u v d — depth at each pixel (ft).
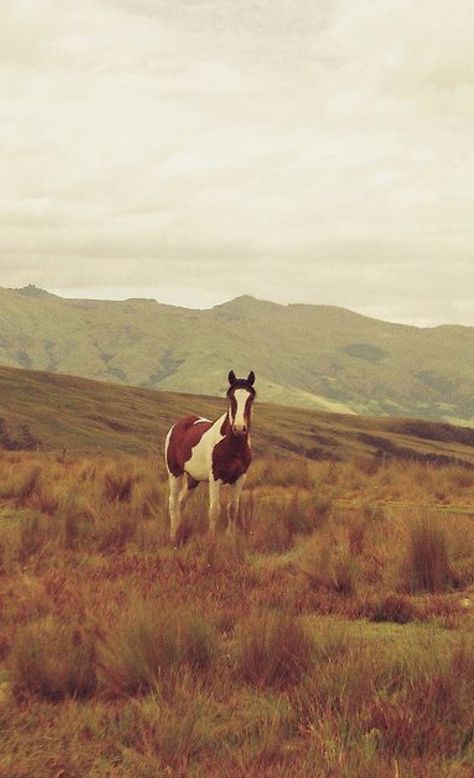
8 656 21.76
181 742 16.07
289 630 21.15
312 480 72.54
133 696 19.54
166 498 54.70
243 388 43.01
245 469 44.42
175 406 579.07
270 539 41.98
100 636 22.21
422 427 649.20
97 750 16.28
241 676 20.38
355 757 14.94
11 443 397.39
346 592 31.04
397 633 25.05
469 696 17.66
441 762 15.44
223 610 26.35
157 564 35.35
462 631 25.18
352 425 629.92
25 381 529.86
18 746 16.40
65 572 33.14
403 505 60.39
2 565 35.50
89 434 428.15
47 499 55.42
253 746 15.81
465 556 37.24
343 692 17.97
